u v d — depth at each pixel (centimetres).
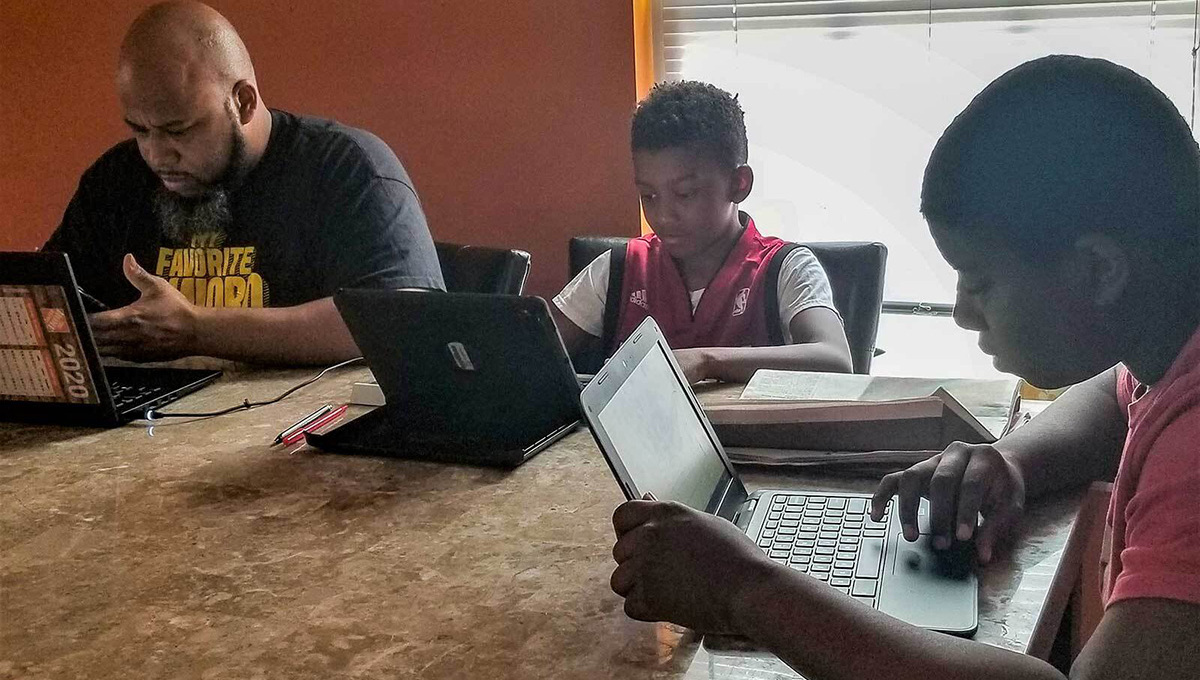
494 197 265
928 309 248
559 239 262
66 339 144
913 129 241
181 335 176
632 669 81
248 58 207
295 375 173
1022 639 83
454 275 207
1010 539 100
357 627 90
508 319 124
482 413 134
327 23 267
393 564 101
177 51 192
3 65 296
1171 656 62
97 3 285
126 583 100
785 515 106
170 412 154
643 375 109
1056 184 71
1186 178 71
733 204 196
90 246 219
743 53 250
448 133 264
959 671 70
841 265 202
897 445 120
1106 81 72
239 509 117
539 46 252
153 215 215
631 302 200
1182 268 72
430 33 259
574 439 132
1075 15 224
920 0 234
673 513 86
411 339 132
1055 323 75
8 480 129
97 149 296
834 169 250
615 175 254
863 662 72
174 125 195
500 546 104
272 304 206
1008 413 129
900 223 247
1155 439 71
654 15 254
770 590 78
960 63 234
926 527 101
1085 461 111
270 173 207
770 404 129
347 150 208
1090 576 107
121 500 121
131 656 87
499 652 84
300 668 84
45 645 89
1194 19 217
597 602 92
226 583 99
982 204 74
